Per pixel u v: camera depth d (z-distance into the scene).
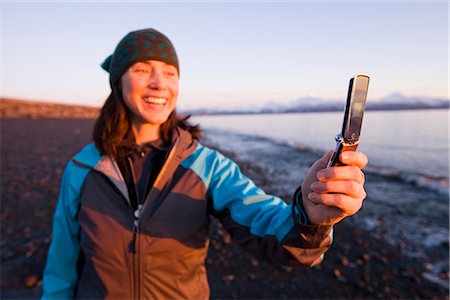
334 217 0.85
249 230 1.28
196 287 1.51
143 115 1.57
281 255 1.08
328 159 0.80
